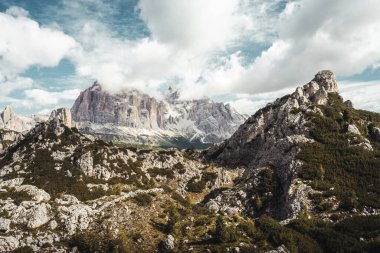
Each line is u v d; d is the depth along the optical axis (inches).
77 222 3233.3
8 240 2849.4
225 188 6491.1
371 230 3521.2
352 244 3265.3
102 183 5846.5
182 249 3088.1
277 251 3095.5
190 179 7204.7
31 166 6048.2
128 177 6323.8
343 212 4050.2
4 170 6058.1
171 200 4244.6
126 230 3277.6
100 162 6318.9
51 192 5172.2
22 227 3110.2
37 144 6712.6
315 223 3816.4
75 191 5290.4
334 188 4542.3
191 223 3639.3
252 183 5610.2
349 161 5088.6
